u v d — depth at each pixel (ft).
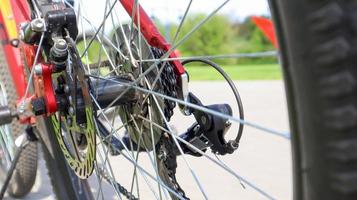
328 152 1.82
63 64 3.75
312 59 1.78
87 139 3.75
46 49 3.88
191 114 3.79
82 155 4.05
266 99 14.97
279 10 1.85
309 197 1.92
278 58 1.93
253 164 8.43
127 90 3.85
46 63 3.81
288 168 8.19
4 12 4.98
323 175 1.85
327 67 1.75
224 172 7.97
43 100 3.90
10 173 5.13
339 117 1.77
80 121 3.76
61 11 3.72
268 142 9.71
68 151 4.25
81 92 3.71
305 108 1.84
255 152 9.07
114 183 4.40
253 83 19.40
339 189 1.82
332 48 1.72
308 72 1.80
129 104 4.02
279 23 1.86
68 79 3.77
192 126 3.86
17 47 4.58
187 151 3.84
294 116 1.89
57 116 4.25
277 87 17.70
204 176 7.76
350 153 1.77
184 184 7.36
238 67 25.59
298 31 1.80
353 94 1.73
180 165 8.17
